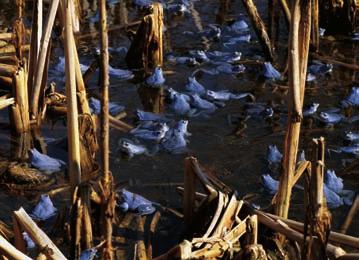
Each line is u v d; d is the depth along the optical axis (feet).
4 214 14.46
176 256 11.97
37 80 17.75
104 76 12.45
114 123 18.10
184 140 17.31
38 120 17.97
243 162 16.53
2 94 19.44
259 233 13.38
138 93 20.25
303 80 12.48
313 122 18.56
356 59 22.68
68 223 13.65
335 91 20.42
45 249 11.45
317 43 22.94
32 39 17.69
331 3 24.48
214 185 13.98
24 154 16.83
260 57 22.90
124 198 14.78
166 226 14.21
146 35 21.50
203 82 21.03
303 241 12.01
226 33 24.80
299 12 12.04
